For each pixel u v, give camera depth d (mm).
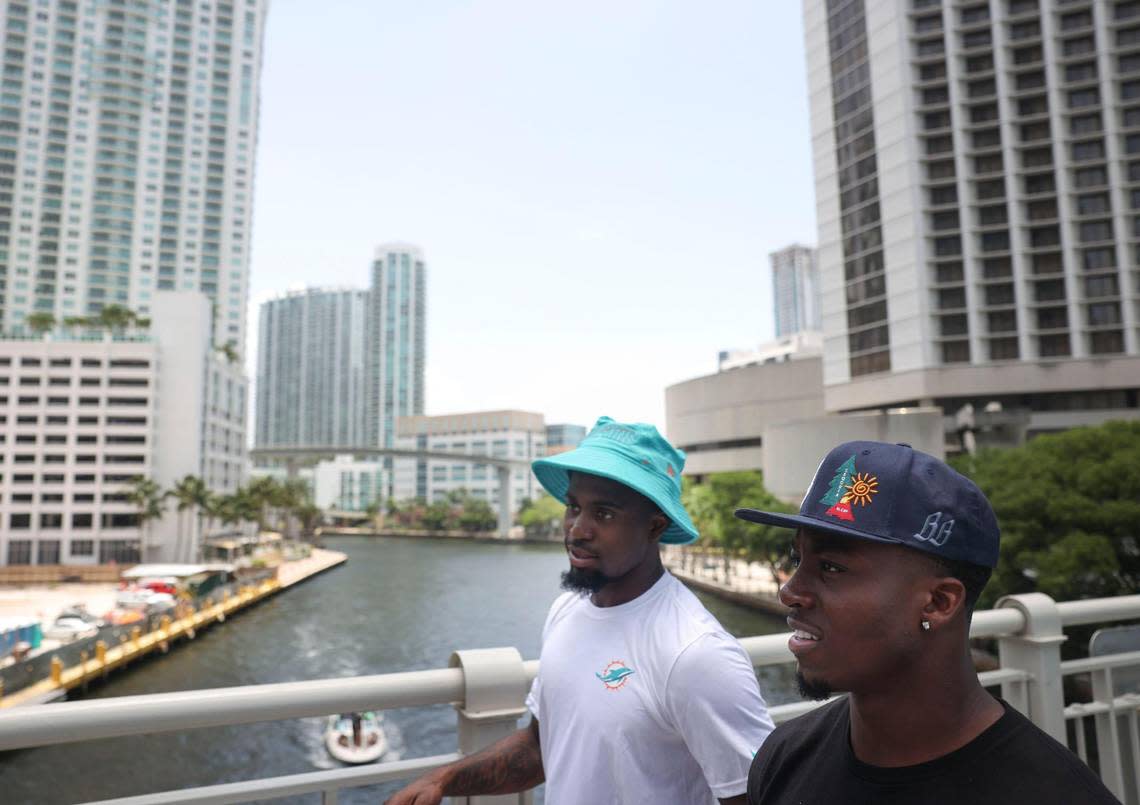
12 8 107062
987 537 814
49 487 72000
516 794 1740
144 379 75250
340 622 47969
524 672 1755
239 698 1496
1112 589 21609
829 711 974
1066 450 24875
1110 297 57875
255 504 80750
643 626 1423
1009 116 61438
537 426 172500
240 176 122812
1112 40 59688
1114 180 58344
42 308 106562
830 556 852
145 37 115375
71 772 19281
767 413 83188
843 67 71188
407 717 24172
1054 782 730
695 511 55906
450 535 144875
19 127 106688
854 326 69125
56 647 35594
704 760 1266
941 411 54719
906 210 63562
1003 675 2279
